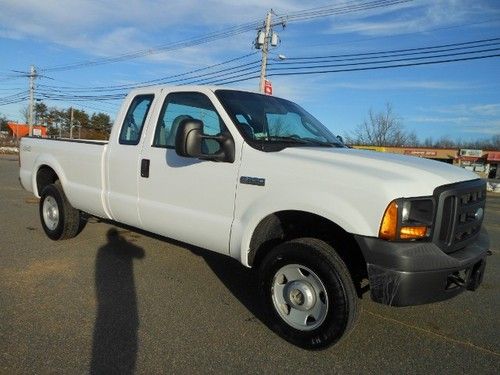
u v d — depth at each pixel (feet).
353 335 12.52
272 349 11.47
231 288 15.44
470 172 13.07
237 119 13.28
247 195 12.41
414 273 9.98
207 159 12.55
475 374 10.80
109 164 16.65
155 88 15.97
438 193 10.55
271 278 11.91
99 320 12.53
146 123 15.67
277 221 12.50
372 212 10.26
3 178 50.78
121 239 21.08
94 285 15.15
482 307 15.06
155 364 10.48
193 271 17.02
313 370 10.60
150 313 13.17
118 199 16.31
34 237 21.15
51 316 12.64
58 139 20.44
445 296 10.69
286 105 15.89
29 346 10.96
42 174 21.26
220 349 11.33
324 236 11.97
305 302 11.32
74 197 18.76
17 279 15.40
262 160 12.21
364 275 11.82
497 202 63.05
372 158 11.85
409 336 12.63
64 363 10.29
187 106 14.61
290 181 11.56
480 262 11.91
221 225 13.05
